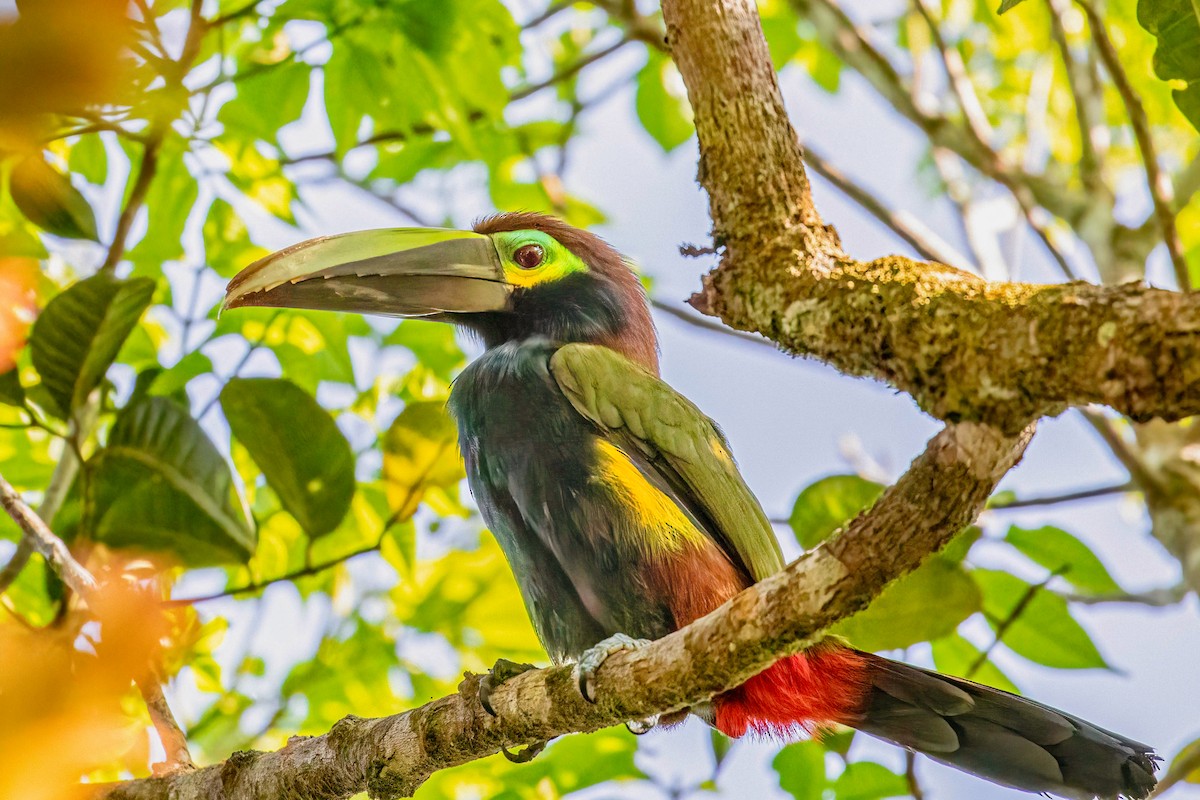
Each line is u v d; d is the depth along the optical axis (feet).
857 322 20.08
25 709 14.35
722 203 22.67
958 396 18.67
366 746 27.96
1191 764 35.17
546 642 34.58
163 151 41.32
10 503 29.17
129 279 31.71
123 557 31.96
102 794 29.45
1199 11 24.45
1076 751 30.42
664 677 24.03
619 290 37.78
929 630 32.91
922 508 19.94
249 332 42.11
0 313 22.86
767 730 32.53
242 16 33.81
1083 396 17.53
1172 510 42.96
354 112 40.40
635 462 33.14
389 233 36.52
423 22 38.96
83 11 10.71
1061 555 37.55
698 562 31.83
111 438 32.83
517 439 33.17
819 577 21.27
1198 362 16.30
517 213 38.86
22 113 10.87
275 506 41.29
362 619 42.55
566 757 38.91
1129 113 41.24
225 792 28.81
